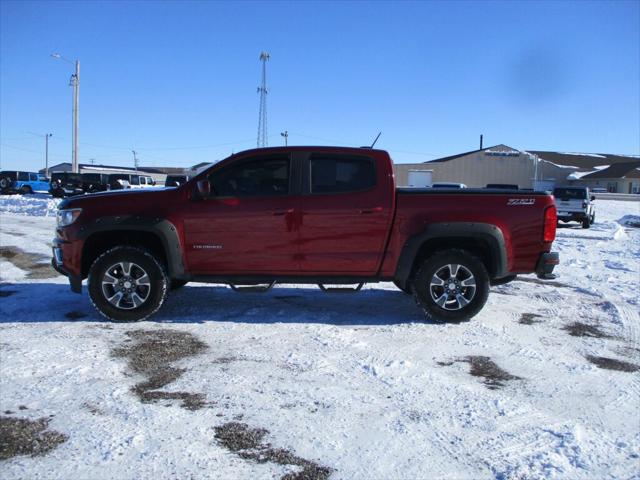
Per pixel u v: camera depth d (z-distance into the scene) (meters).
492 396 4.10
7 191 42.25
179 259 5.98
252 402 3.89
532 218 6.00
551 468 3.11
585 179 66.31
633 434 3.57
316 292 7.76
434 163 57.53
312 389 4.14
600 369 4.78
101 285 5.91
